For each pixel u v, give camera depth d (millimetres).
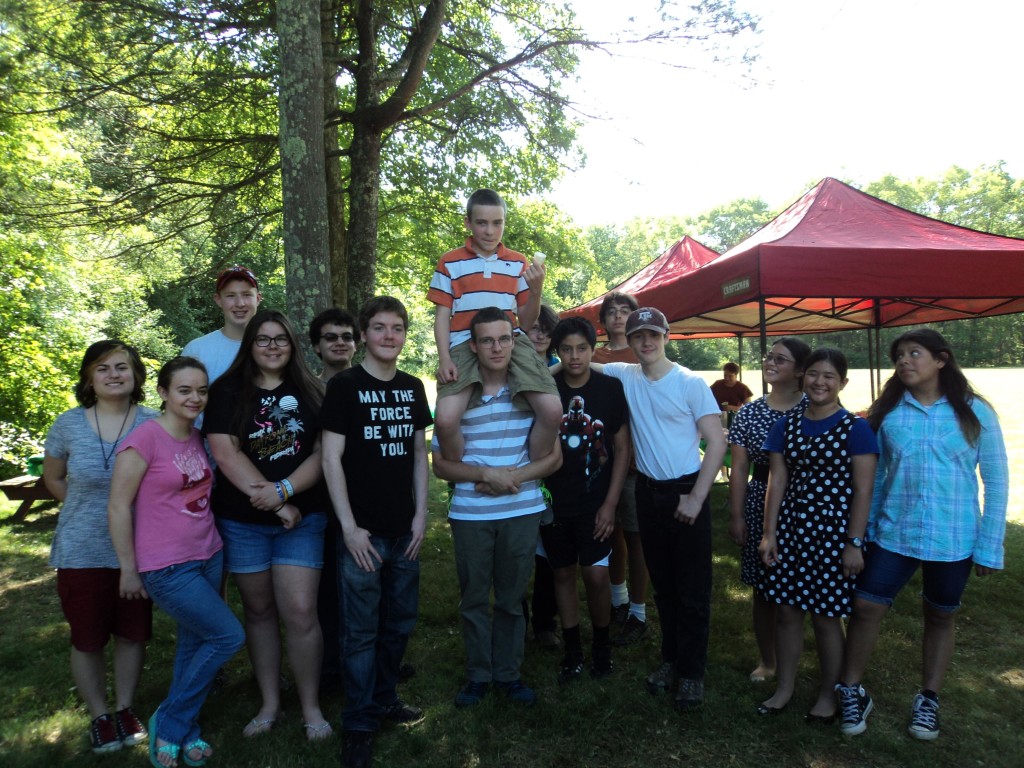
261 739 2846
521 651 3188
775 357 3396
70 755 2801
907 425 2857
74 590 2717
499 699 3148
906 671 3441
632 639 3871
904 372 2854
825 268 5027
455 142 10344
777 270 5004
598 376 3377
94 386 2797
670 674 3252
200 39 7355
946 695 3178
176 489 2602
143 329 16969
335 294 8516
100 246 10969
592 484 3287
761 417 3389
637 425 3197
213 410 2723
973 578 4750
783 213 7008
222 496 2799
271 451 2750
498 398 3064
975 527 2791
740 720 2971
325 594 3285
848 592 2838
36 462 7602
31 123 9711
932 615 2877
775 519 3020
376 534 2793
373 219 7430
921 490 2789
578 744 2826
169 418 2693
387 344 2836
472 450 3057
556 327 3352
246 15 7355
